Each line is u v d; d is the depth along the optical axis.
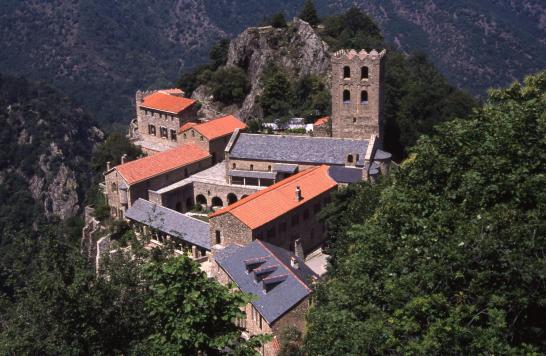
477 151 44.31
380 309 39.22
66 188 186.62
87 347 35.62
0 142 185.62
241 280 73.62
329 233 85.00
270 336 35.03
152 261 38.09
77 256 38.81
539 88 57.50
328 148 108.75
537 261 33.28
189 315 33.00
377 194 75.25
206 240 93.62
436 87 147.75
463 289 35.28
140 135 152.12
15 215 170.25
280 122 146.75
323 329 40.88
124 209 110.81
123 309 37.16
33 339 34.97
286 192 94.12
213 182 113.69
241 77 175.38
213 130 127.81
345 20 185.62
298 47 173.00
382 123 118.62
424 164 46.91
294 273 71.81
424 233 39.03
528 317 36.47
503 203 39.34
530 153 41.38
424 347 31.66
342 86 113.69
